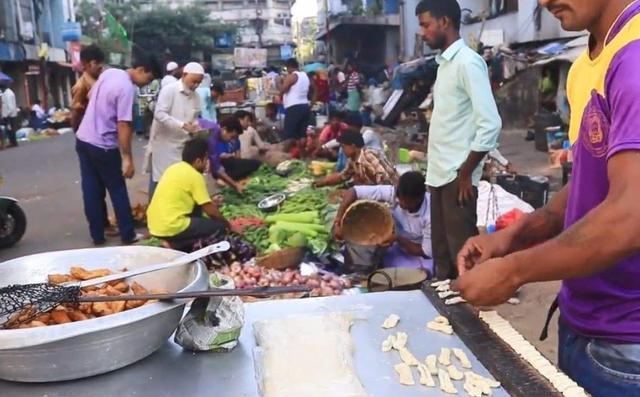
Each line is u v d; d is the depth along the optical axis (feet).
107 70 18.89
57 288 4.77
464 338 4.83
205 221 16.15
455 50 11.62
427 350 4.78
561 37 46.88
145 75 19.20
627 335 4.69
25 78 86.07
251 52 101.40
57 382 4.37
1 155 48.96
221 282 5.23
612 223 3.80
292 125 32.71
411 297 5.77
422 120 42.42
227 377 4.49
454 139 11.97
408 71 49.88
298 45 166.61
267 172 26.89
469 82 11.41
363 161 19.33
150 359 4.73
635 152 3.82
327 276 12.98
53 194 29.50
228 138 27.14
